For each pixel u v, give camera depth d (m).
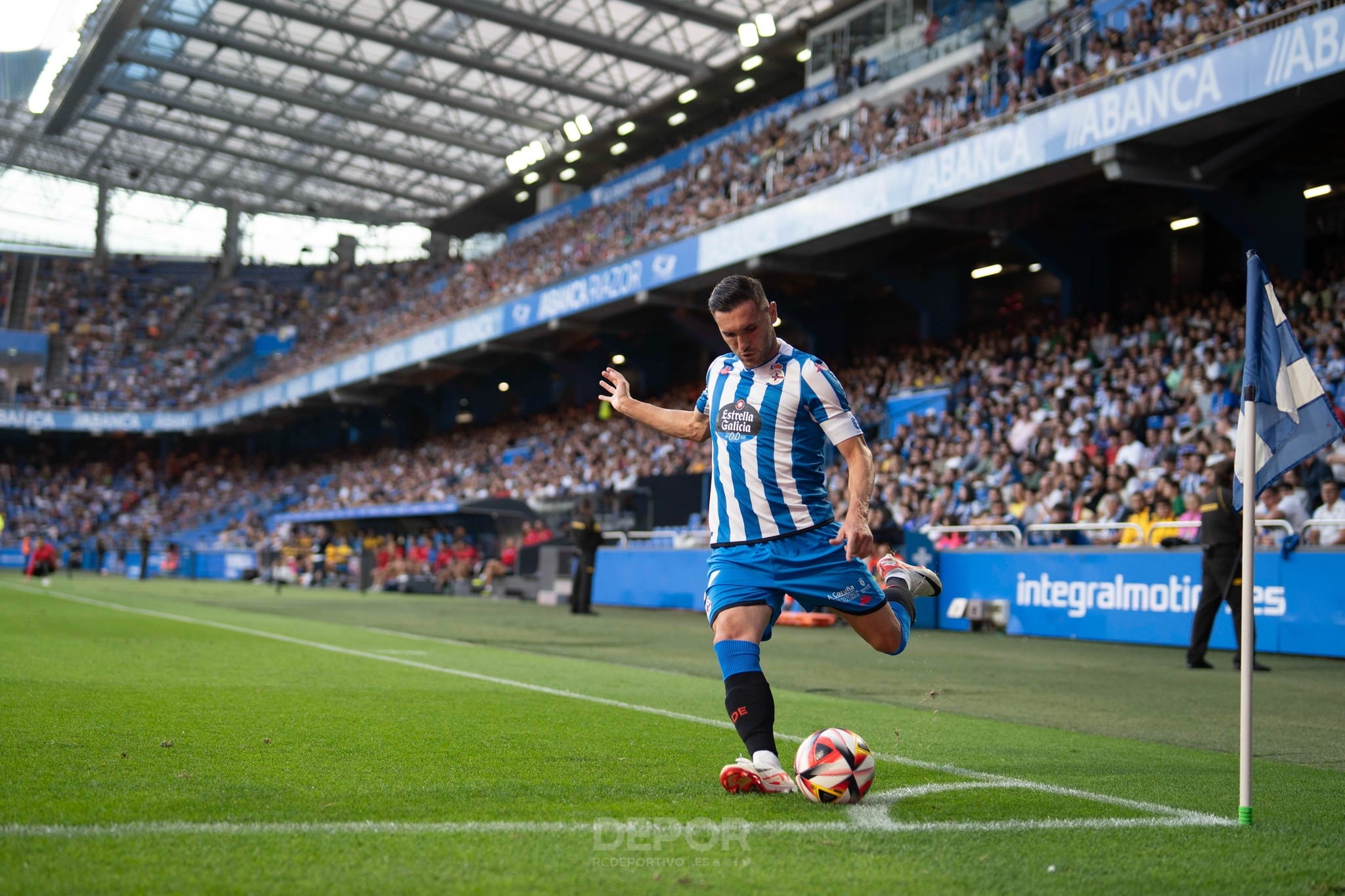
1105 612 13.23
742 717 3.73
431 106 34.47
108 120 39.09
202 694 6.05
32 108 36.88
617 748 4.62
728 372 3.90
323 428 48.06
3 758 3.91
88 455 51.38
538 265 33.22
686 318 25.61
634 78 31.02
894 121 21.66
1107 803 3.76
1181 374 16.69
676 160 32.12
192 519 46.44
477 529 30.09
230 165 44.25
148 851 2.75
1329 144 16.41
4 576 31.86
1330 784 4.32
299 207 49.28
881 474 20.19
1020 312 23.44
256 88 33.62
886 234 20.34
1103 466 16.12
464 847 2.88
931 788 3.95
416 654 9.35
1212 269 20.25
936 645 12.28
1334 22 12.40
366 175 42.41
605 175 37.84
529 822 3.19
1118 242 21.55
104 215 52.84
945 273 23.81
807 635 13.50
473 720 5.36
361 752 4.30
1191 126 14.33
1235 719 6.46
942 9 23.19
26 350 48.75
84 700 5.57
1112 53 17.19
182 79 34.66
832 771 3.59
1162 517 13.82
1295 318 16.50
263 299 52.06
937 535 16.56
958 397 20.95
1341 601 11.04
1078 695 7.58
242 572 35.44
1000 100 18.86
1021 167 16.00
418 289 44.00
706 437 4.19
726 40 28.50
